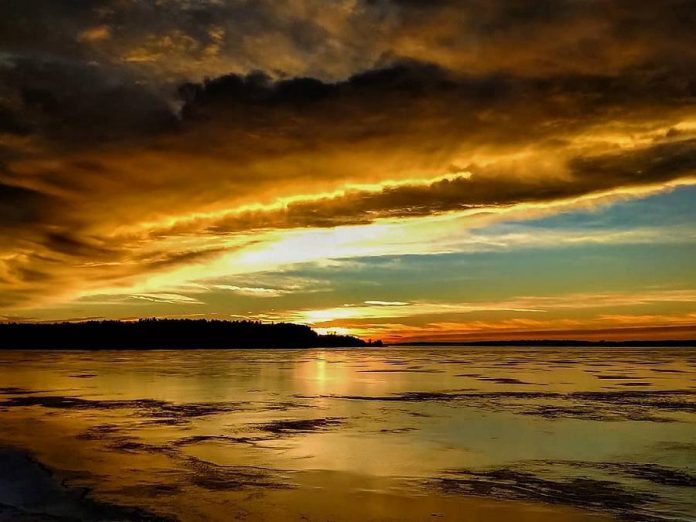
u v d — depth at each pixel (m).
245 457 18.27
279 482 15.38
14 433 22.67
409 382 47.84
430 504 13.64
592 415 27.11
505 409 29.52
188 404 32.28
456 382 47.59
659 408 29.69
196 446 19.97
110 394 38.00
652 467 17.17
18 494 14.34
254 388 42.31
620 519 12.77
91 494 14.27
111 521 12.38
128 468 16.88
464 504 13.66
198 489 14.69
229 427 23.97
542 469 16.89
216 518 12.59
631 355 160.12
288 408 30.19
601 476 16.12
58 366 76.75
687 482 15.56
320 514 12.88
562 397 34.94
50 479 15.62
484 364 88.25
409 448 19.66
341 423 24.95
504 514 12.98
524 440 21.03
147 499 13.88
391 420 25.81
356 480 15.56
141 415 27.72
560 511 13.21
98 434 22.39
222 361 96.06
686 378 52.22
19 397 36.34
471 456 18.48
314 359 110.12
